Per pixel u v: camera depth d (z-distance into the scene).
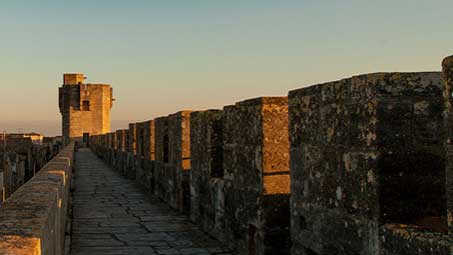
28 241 3.66
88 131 77.38
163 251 9.52
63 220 9.95
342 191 5.37
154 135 19.80
